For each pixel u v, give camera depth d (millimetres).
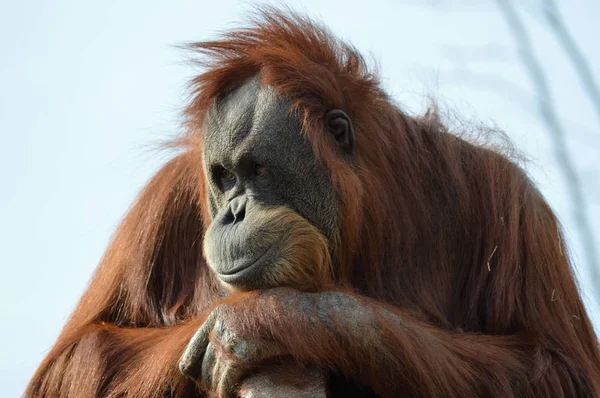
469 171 11086
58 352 10844
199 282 11062
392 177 10469
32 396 10805
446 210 10836
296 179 9680
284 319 8672
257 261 9188
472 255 10750
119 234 11734
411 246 10539
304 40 10547
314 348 8648
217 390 8750
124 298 11367
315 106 9852
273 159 9617
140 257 11328
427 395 8984
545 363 9734
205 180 10305
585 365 10086
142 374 9883
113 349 10430
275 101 9773
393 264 10406
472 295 10625
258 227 9266
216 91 10070
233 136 9703
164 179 11641
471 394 9305
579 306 10750
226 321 8797
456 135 11766
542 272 10508
